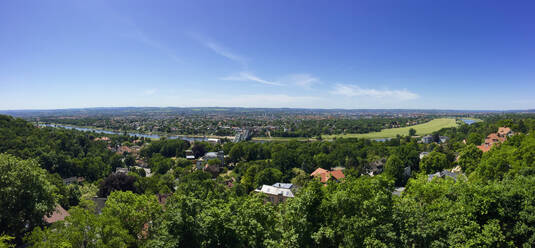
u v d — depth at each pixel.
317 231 30.42
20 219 36.16
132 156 170.50
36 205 36.50
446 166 107.56
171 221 30.94
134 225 36.91
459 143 149.12
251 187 108.94
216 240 30.86
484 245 27.03
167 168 149.62
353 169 121.31
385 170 109.56
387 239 27.86
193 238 31.02
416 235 28.66
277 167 129.75
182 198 32.53
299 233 29.91
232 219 32.09
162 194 90.88
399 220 29.28
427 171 110.62
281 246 28.47
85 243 30.86
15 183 35.00
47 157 107.75
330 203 31.03
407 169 116.31
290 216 32.34
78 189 81.81
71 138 148.12
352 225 28.86
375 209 29.14
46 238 28.78
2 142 101.19
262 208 33.16
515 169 62.28
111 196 39.81
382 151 163.00
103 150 163.62
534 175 47.19
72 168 118.25
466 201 33.44
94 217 32.69
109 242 29.59
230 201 37.38
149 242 31.50
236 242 31.06
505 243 29.58
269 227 33.25
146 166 167.00
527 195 32.03
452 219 30.09
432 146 171.38
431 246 27.94
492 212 32.38
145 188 100.12
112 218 32.97
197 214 31.95
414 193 43.44
